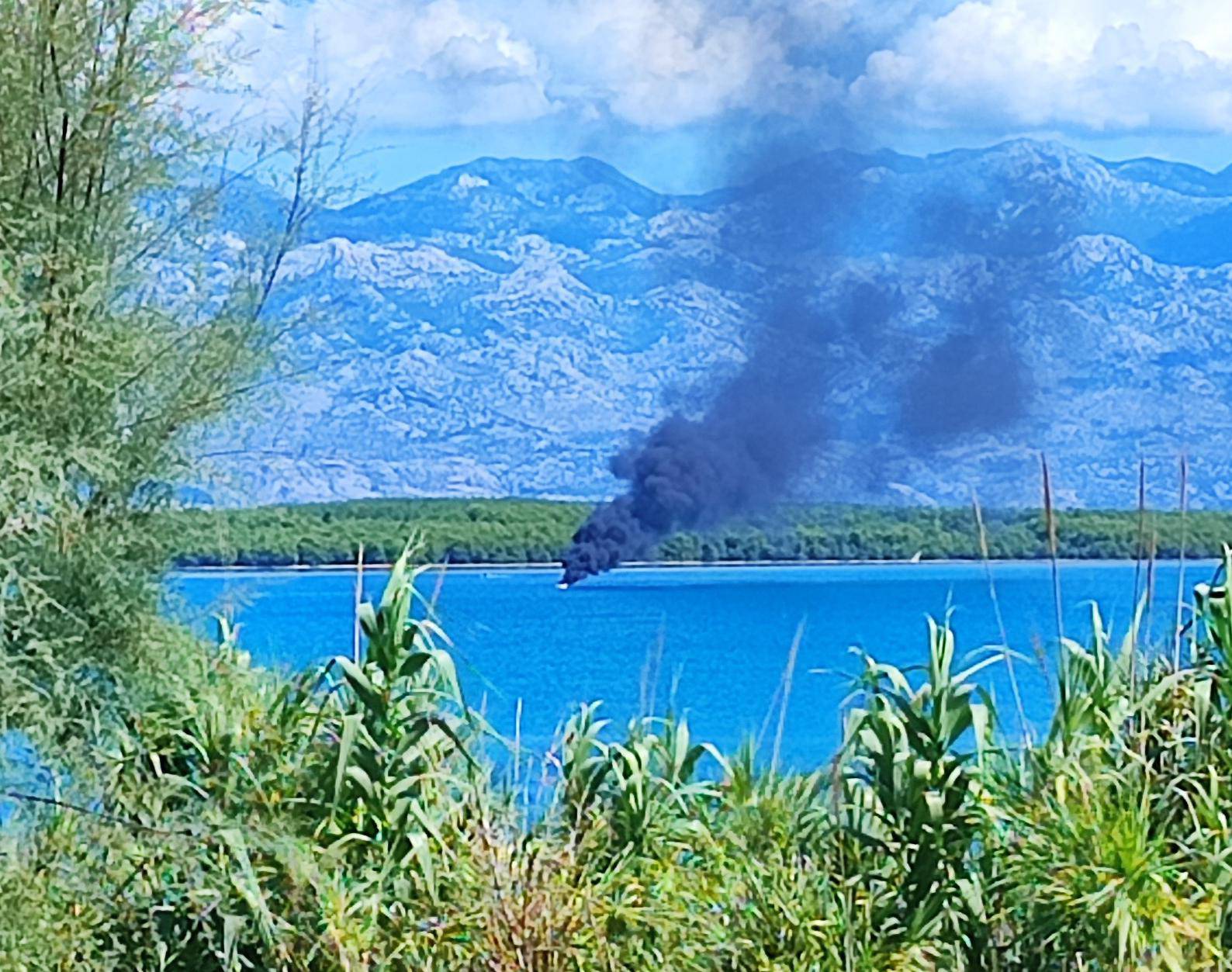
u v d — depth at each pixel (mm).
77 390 12578
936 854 13422
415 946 12773
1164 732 14742
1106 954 12773
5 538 11867
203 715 13906
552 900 12930
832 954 12891
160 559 13438
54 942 11961
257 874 13062
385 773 13711
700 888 13500
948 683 13844
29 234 12359
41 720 11914
